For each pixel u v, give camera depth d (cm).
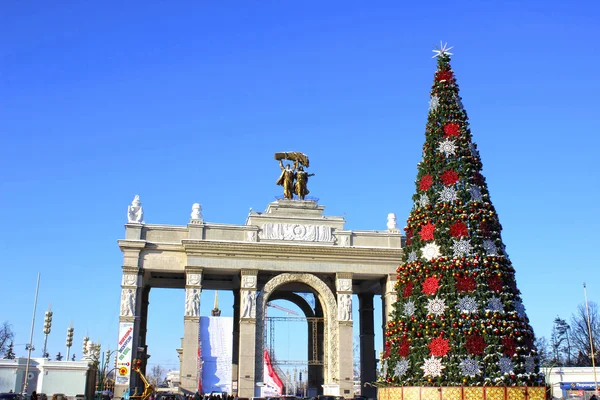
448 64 4097
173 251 7531
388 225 8025
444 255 3588
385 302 7788
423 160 3928
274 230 7662
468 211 3650
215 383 7162
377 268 7731
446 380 3359
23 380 7975
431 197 3762
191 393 7000
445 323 3447
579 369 8031
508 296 3478
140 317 7481
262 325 7419
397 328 3669
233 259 7488
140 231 7500
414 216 3803
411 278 3697
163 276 8100
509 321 3412
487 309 3419
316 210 7931
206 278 8338
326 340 7519
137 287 7294
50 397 7956
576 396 7300
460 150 3816
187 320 7238
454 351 3378
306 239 7681
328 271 7644
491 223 3681
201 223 7569
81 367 8156
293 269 7581
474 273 3491
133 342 7106
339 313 7512
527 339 3503
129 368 6988
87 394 8119
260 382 7225
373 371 8494
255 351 7300
